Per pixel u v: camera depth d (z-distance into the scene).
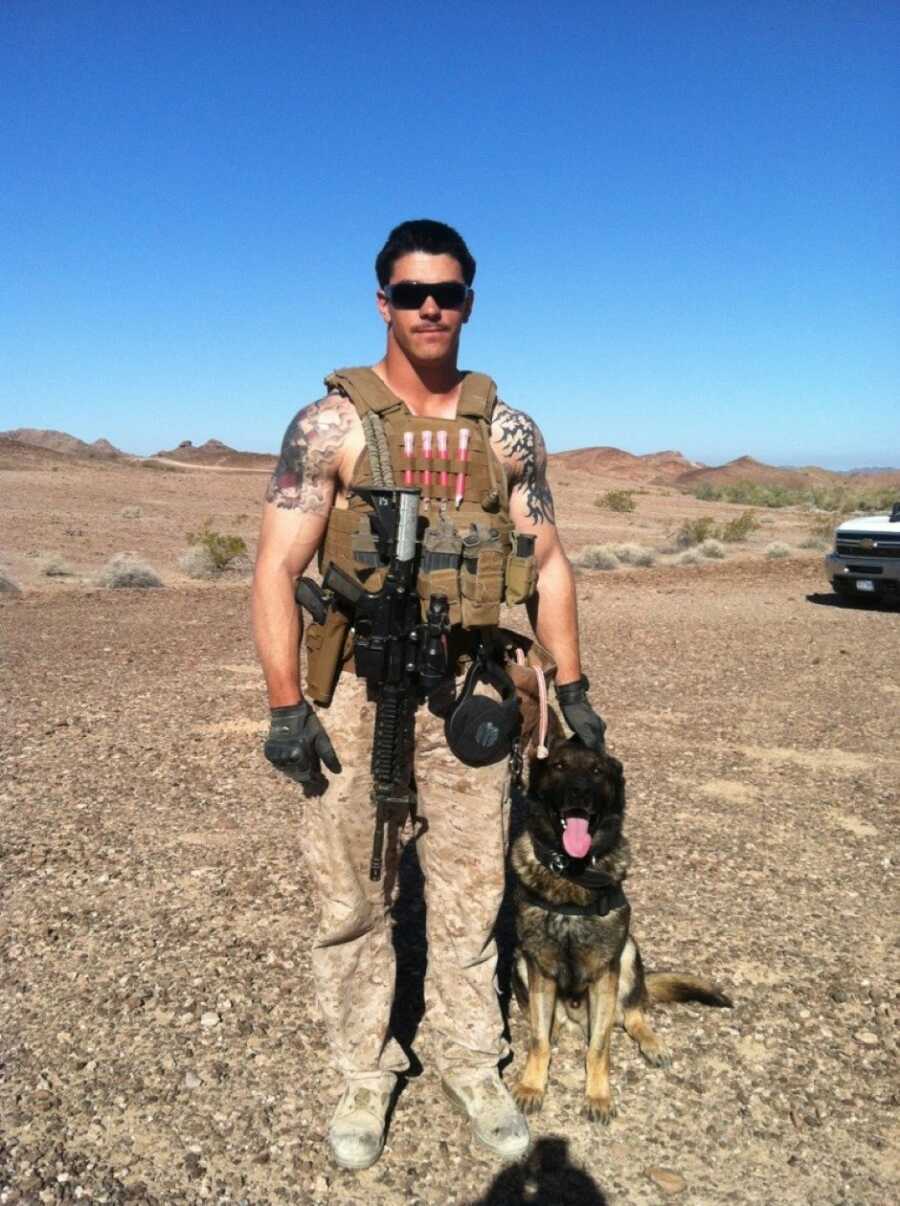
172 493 43.59
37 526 28.89
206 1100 3.27
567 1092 3.38
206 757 7.08
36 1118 3.17
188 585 19.44
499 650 3.02
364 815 2.92
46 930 4.40
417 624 2.72
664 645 12.46
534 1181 2.95
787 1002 3.96
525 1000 3.78
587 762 3.27
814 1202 2.89
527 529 3.04
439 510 2.79
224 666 10.56
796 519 44.72
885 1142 3.16
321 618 2.81
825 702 9.42
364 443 2.81
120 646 11.76
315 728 2.78
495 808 2.98
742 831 5.86
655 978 3.90
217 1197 2.85
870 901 4.93
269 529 2.83
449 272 2.76
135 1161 2.99
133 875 5.00
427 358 2.82
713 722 8.54
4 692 9.09
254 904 4.68
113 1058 3.49
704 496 65.38
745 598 17.67
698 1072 3.49
